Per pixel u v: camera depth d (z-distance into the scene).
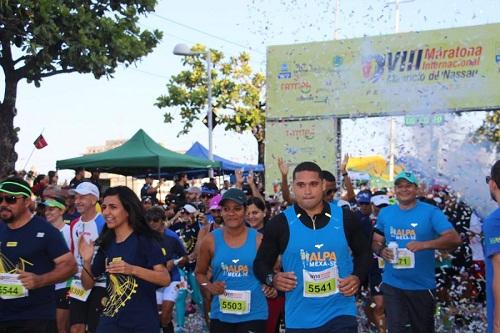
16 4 12.94
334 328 4.07
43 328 4.56
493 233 3.30
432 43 10.19
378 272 6.94
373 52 10.52
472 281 8.29
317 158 10.95
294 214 4.21
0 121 14.50
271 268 4.20
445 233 5.41
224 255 5.10
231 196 5.06
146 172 19.17
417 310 5.55
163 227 6.81
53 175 13.38
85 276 4.70
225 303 5.09
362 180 13.78
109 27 14.46
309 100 11.00
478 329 7.69
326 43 10.87
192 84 26.73
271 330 5.96
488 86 9.88
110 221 4.46
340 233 4.14
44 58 13.62
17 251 4.53
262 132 26.48
